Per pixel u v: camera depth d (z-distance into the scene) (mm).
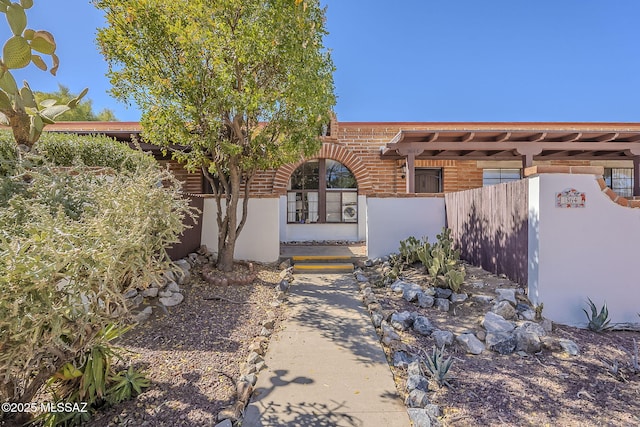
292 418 2721
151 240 2744
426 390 3100
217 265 6793
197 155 5980
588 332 4445
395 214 8000
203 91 5527
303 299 5637
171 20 5379
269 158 6211
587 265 4688
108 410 2828
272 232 7879
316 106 5633
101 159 6809
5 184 3068
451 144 8633
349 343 4086
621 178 11328
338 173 11336
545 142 8766
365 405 2896
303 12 5383
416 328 4352
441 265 5613
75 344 2535
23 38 2646
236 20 5504
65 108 3559
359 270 7238
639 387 3236
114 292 2432
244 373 3367
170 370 3430
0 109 3199
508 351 3854
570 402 2992
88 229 2303
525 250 5094
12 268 1899
